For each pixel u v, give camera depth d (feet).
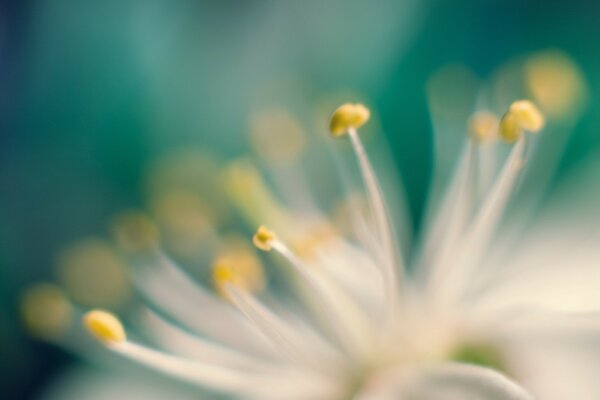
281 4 0.21
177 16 0.21
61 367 0.21
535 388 0.18
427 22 0.21
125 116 0.21
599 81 0.21
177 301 0.20
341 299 0.19
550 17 0.21
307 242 0.19
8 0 0.21
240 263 0.19
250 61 0.21
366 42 0.21
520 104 0.18
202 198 0.21
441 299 0.19
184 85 0.21
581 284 0.19
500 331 0.19
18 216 0.21
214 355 0.19
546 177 0.20
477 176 0.20
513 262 0.20
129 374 0.21
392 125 0.21
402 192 0.20
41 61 0.21
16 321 0.21
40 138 0.21
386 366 0.19
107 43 0.21
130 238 0.21
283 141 0.21
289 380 0.19
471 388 0.18
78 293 0.21
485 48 0.21
